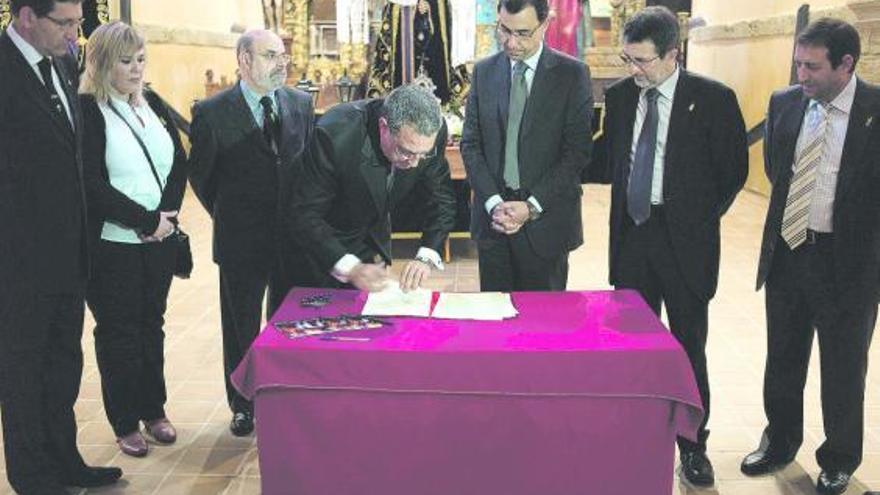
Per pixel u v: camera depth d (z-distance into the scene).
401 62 8.36
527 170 3.31
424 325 2.68
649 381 2.46
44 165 2.84
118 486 3.38
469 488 2.58
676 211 3.18
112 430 3.88
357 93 8.79
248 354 2.52
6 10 5.96
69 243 2.94
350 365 2.46
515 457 2.55
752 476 3.46
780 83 9.58
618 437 2.53
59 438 3.22
